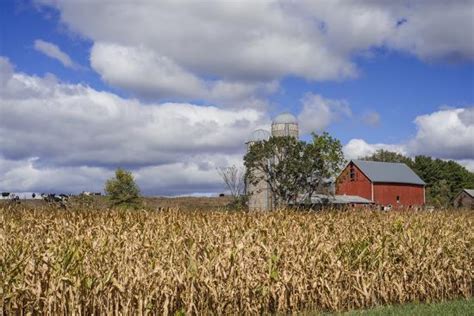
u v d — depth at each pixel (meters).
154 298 13.65
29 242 14.59
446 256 19.02
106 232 16.19
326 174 43.25
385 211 23.91
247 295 14.98
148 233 16.25
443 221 22.61
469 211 26.28
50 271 12.77
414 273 18.03
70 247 13.75
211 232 16.84
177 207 20.12
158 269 13.61
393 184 71.31
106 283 13.11
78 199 28.38
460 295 19.14
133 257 14.18
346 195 66.94
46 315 12.64
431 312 15.16
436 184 100.44
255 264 15.44
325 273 16.28
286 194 42.50
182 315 13.50
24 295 12.61
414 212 23.94
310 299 16.08
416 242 18.73
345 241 18.03
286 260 15.95
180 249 15.33
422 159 116.81
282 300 15.38
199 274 14.36
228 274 14.80
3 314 12.46
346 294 16.58
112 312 13.17
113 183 40.00
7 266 13.04
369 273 17.28
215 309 14.55
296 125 52.06
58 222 17.98
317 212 22.06
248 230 17.14
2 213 19.39
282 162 42.16
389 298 17.72
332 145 43.31
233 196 44.75
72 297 12.68
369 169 71.12
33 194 27.98
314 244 17.02
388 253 18.14
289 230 18.16
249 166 43.69
